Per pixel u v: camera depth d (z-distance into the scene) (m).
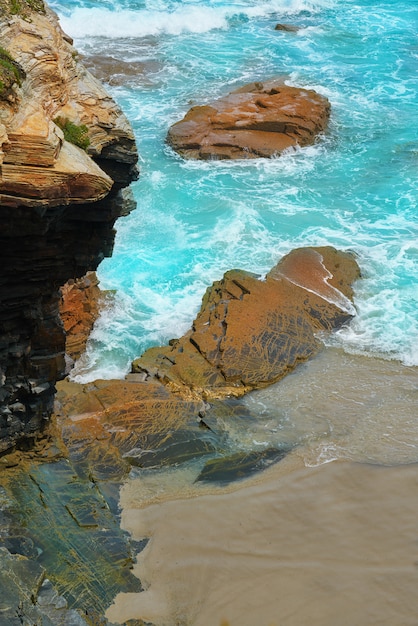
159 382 23.31
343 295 27.64
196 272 29.19
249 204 33.53
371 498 19.72
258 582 17.47
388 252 30.58
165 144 38.19
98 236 16.30
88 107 15.50
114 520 18.27
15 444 18.81
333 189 35.22
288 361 24.36
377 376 24.27
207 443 21.06
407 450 21.30
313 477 20.25
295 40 52.97
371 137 40.03
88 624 15.84
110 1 56.69
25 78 14.14
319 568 17.86
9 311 16.39
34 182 13.09
